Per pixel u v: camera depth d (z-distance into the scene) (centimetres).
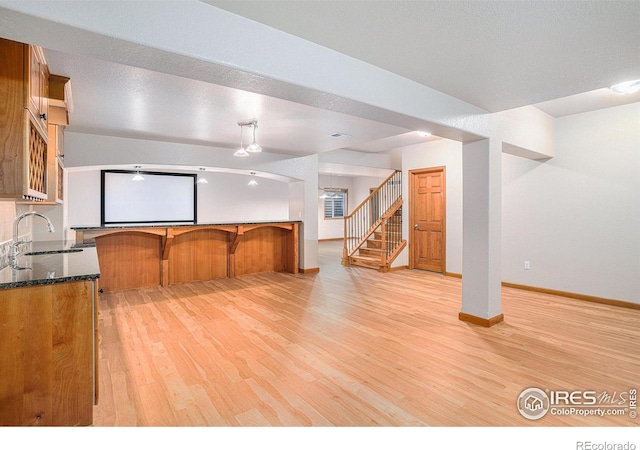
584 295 468
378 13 183
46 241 406
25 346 182
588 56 232
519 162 532
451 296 485
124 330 348
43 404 186
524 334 339
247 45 189
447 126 311
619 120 439
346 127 422
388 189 861
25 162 173
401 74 266
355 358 286
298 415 207
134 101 324
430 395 229
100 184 788
